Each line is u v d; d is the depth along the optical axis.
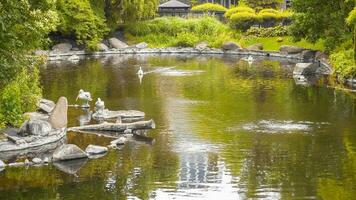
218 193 22.59
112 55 82.69
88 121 35.03
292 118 36.09
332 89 47.97
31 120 29.78
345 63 54.41
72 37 86.50
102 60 74.38
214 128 33.41
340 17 62.31
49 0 31.67
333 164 26.20
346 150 28.47
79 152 27.19
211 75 58.12
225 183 23.73
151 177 24.47
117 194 22.42
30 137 28.86
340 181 23.89
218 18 107.38
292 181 23.92
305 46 78.50
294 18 68.75
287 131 32.53
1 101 31.38
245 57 79.25
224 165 26.12
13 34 26.53
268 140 30.53
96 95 45.31
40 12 30.52
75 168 25.64
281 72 60.41
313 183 23.69
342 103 41.22
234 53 83.94
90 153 27.91
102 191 22.72
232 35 91.56
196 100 43.06
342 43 63.00
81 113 37.69
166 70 62.62
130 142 30.28
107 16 94.06
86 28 83.75
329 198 21.98
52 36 85.69
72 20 83.69
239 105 40.84
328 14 64.19
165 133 32.28
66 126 31.97
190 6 114.25
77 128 32.72
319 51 71.44
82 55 81.50
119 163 26.41
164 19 96.81
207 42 90.19
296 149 28.72
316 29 65.88
